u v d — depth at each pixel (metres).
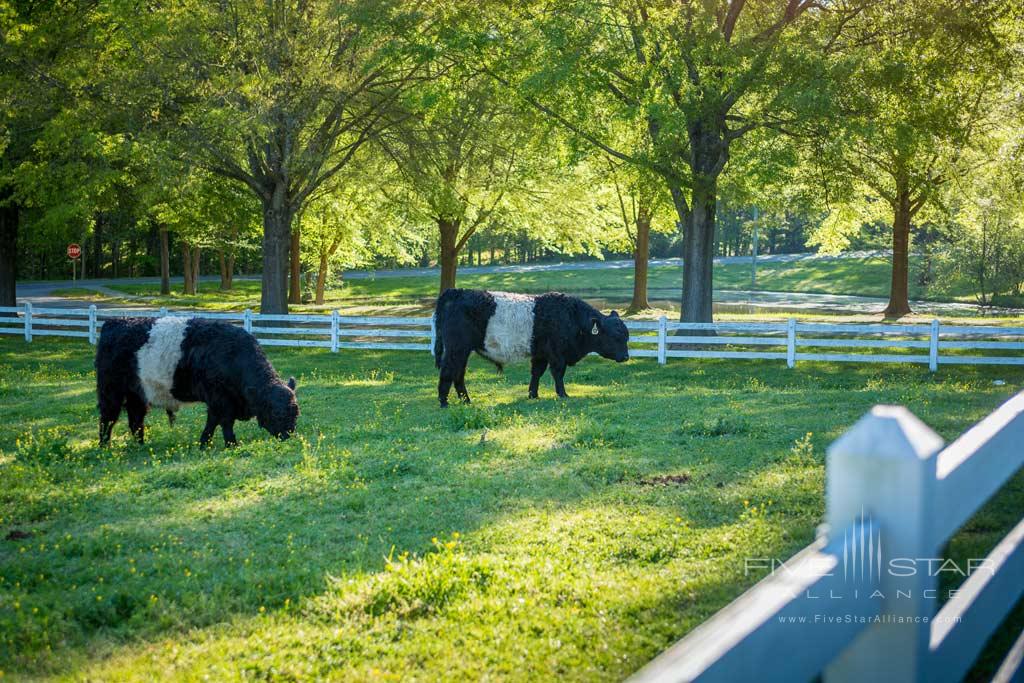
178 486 8.62
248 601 5.41
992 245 37.19
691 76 20.81
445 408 13.83
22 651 4.71
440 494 7.98
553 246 40.66
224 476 8.85
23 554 6.41
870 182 31.91
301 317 24.02
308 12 24.19
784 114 21.12
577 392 15.62
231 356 10.55
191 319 10.80
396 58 21.94
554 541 6.41
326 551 6.43
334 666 4.49
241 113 22.08
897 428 1.65
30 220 31.48
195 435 11.55
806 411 12.34
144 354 10.51
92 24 24.95
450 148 27.16
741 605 1.49
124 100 23.56
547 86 20.47
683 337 20.84
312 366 20.97
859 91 19.81
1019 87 21.25
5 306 30.48
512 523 6.91
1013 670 2.71
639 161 20.92
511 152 29.09
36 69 24.73
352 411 13.61
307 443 10.09
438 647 4.65
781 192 28.27
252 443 10.33
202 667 4.44
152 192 23.77
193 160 23.98
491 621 4.96
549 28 20.16
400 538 6.67
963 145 21.56
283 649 4.69
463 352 14.05
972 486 1.99
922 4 19.94
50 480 8.79
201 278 78.75
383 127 26.73
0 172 26.27
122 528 7.10
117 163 26.31
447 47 21.44
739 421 10.80
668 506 7.28
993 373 18.47
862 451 1.67
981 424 2.23
